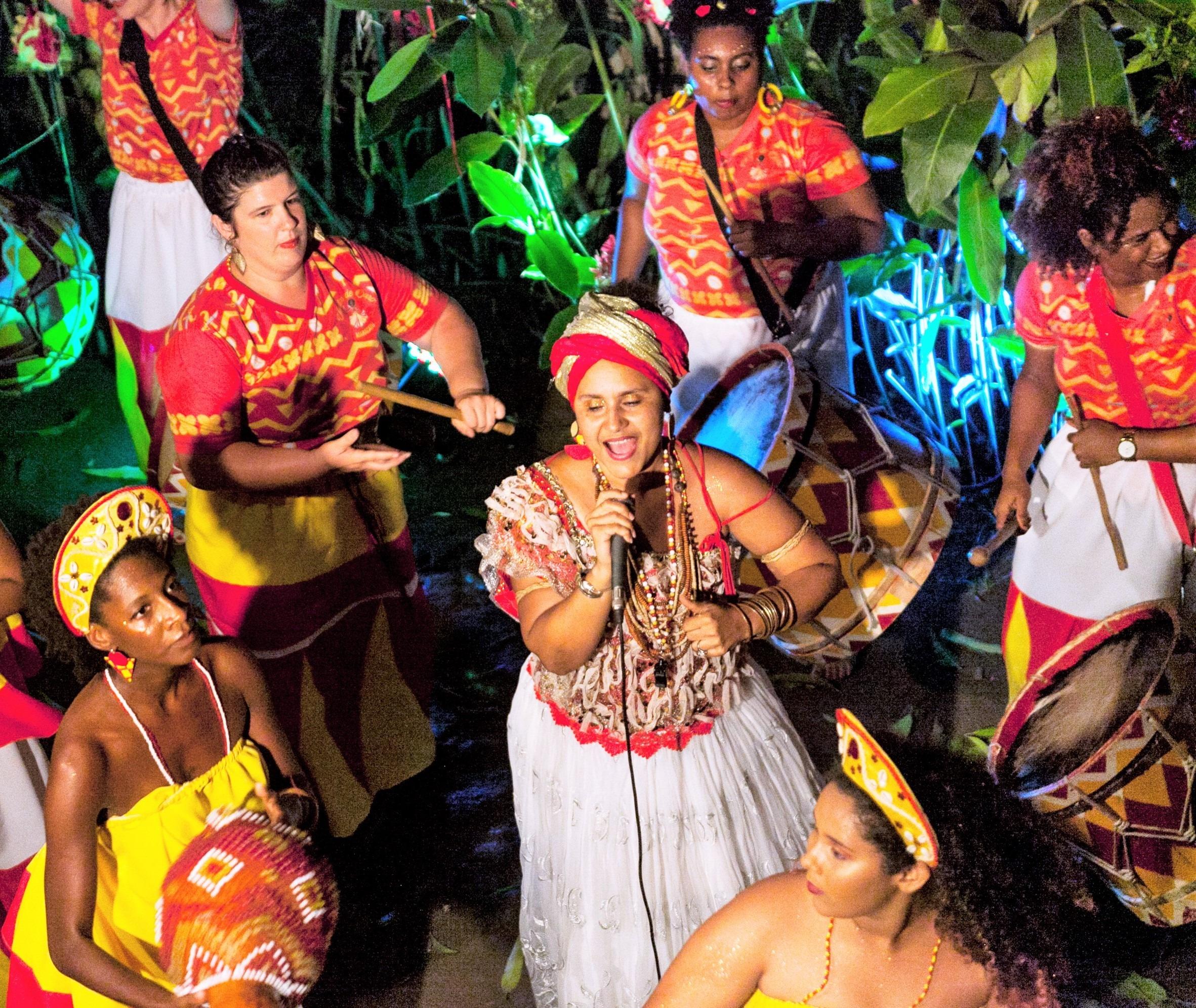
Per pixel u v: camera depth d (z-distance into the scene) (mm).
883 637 4312
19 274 5770
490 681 4238
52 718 2873
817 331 4223
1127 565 3031
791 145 3980
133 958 2352
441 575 4848
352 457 3123
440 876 3459
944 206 4797
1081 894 1947
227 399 3207
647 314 2227
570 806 2523
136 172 4562
